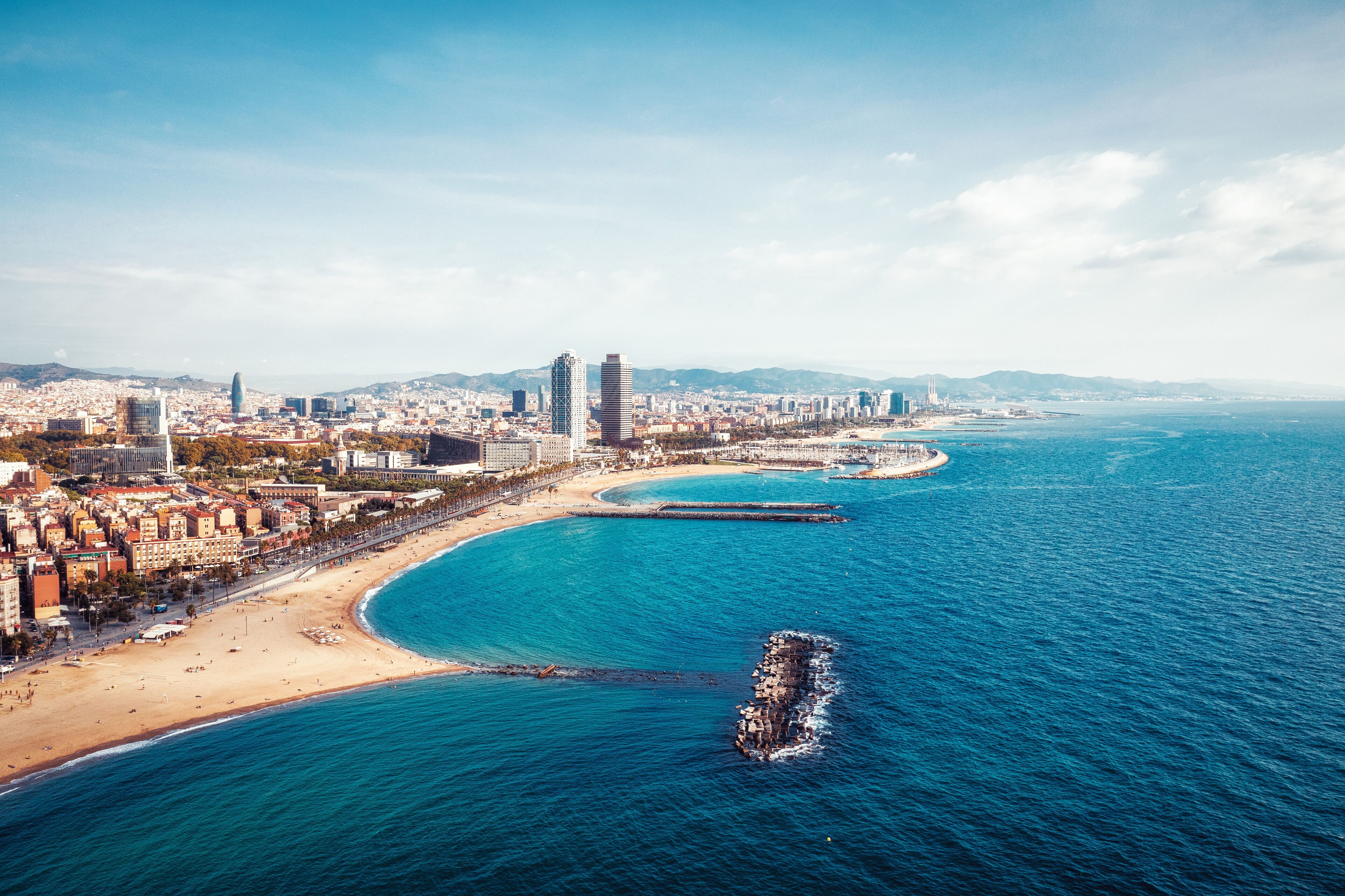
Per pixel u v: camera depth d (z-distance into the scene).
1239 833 152.88
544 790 174.62
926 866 147.00
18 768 184.12
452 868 148.75
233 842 156.75
